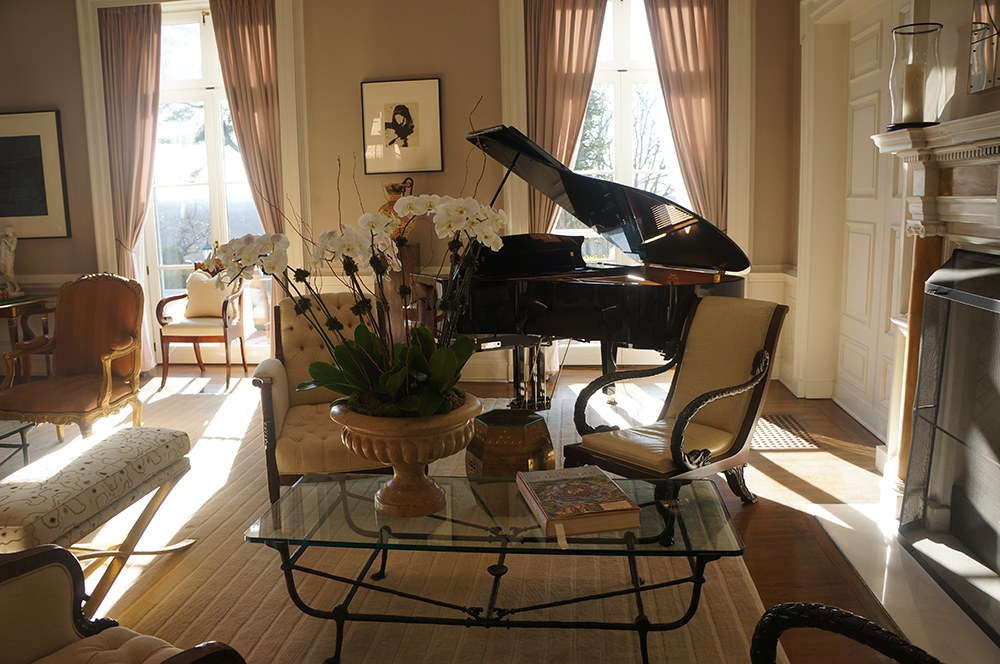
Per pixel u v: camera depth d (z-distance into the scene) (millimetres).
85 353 4234
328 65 5543
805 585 2576
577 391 5383
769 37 5207
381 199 5645
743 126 5250
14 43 5902
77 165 5992
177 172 6180
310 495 2314
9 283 5953
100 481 2523
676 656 2174
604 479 2240
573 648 2234
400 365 2012
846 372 4738
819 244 4855
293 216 5703
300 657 2203
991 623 2238
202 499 3477
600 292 3766
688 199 5773
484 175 5527
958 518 2480
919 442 2768
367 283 5578
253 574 2727
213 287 5867
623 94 5715
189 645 2266
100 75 5844
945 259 2896
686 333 3410
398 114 5516
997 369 2277
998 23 2373
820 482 3531
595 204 4008
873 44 4250
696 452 2779
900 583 2584
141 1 5715
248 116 5703
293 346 3535
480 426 2553
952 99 2740
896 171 3947
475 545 1933
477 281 4031
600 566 2736
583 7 5270
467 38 5414
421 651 2232
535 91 5375
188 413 5020
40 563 1577
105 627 1714
